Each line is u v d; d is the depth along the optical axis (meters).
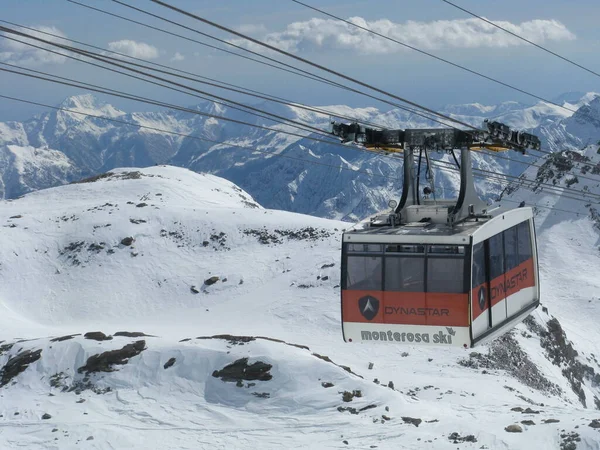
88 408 67.62
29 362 77.56
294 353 72.94
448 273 21.33
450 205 24.05
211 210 161.25
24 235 153.50
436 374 87.56
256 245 145.38
